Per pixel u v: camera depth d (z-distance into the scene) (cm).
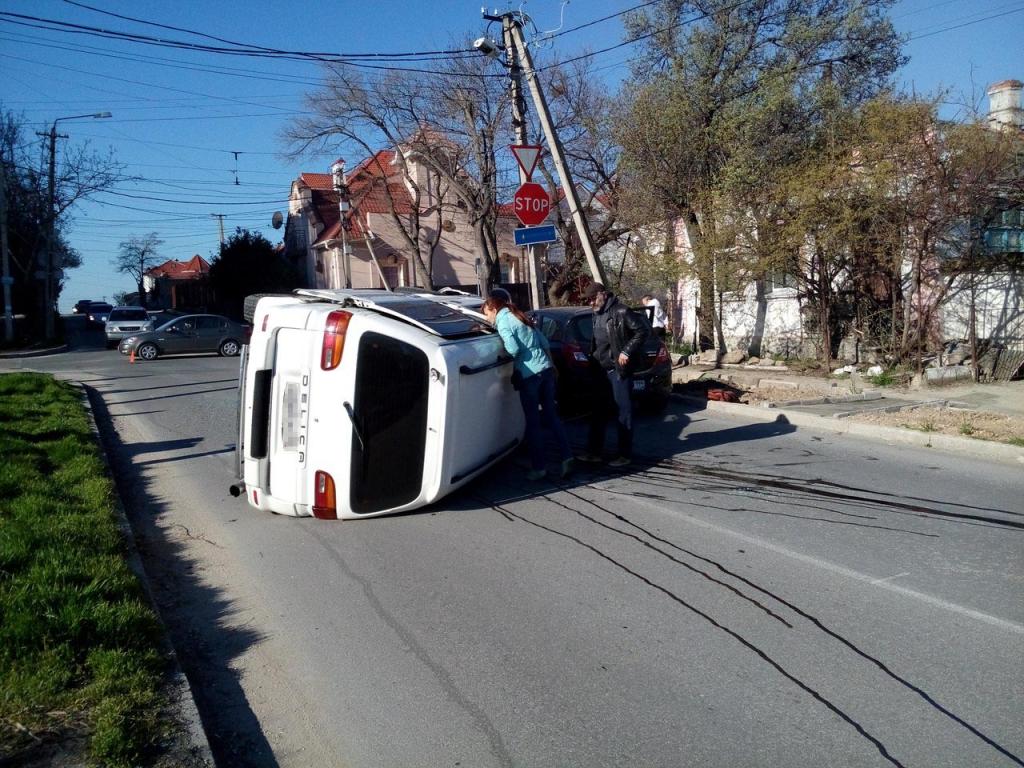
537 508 709
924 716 367
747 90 1673
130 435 1159
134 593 494
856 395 1193
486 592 528
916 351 1352
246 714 398
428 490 669
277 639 476
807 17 1714
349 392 637
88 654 405
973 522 636
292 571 581
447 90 2566
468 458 704
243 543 648
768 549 588
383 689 413
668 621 474
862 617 470
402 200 3772
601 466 853
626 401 840
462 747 360
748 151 1517
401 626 484
